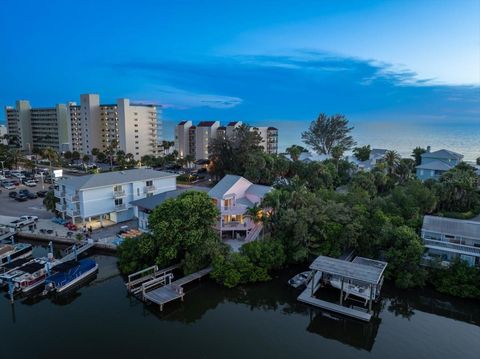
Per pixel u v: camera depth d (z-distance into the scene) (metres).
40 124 167.75
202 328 32.31
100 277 42.34
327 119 128.38
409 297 37.50
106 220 59.62
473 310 35.25
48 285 38.25
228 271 39.59
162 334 31.20
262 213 46.16
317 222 44.91
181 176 95.56
